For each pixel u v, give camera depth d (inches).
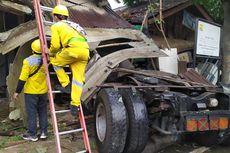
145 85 227.5
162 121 223.1
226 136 241.1
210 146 252.5
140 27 432.1
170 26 546.9
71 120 288.4
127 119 201.3
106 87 218.8
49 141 241.8
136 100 204.8
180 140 264.8
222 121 218.4
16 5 325.4
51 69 233.1
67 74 205.5
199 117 211.6
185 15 559.5
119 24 370.0
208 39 367.6
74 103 195.8
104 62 250.2
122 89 213.5
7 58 390.9
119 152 198.7
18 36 277.0
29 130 240.2
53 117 187.9
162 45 457.4
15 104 293.3
